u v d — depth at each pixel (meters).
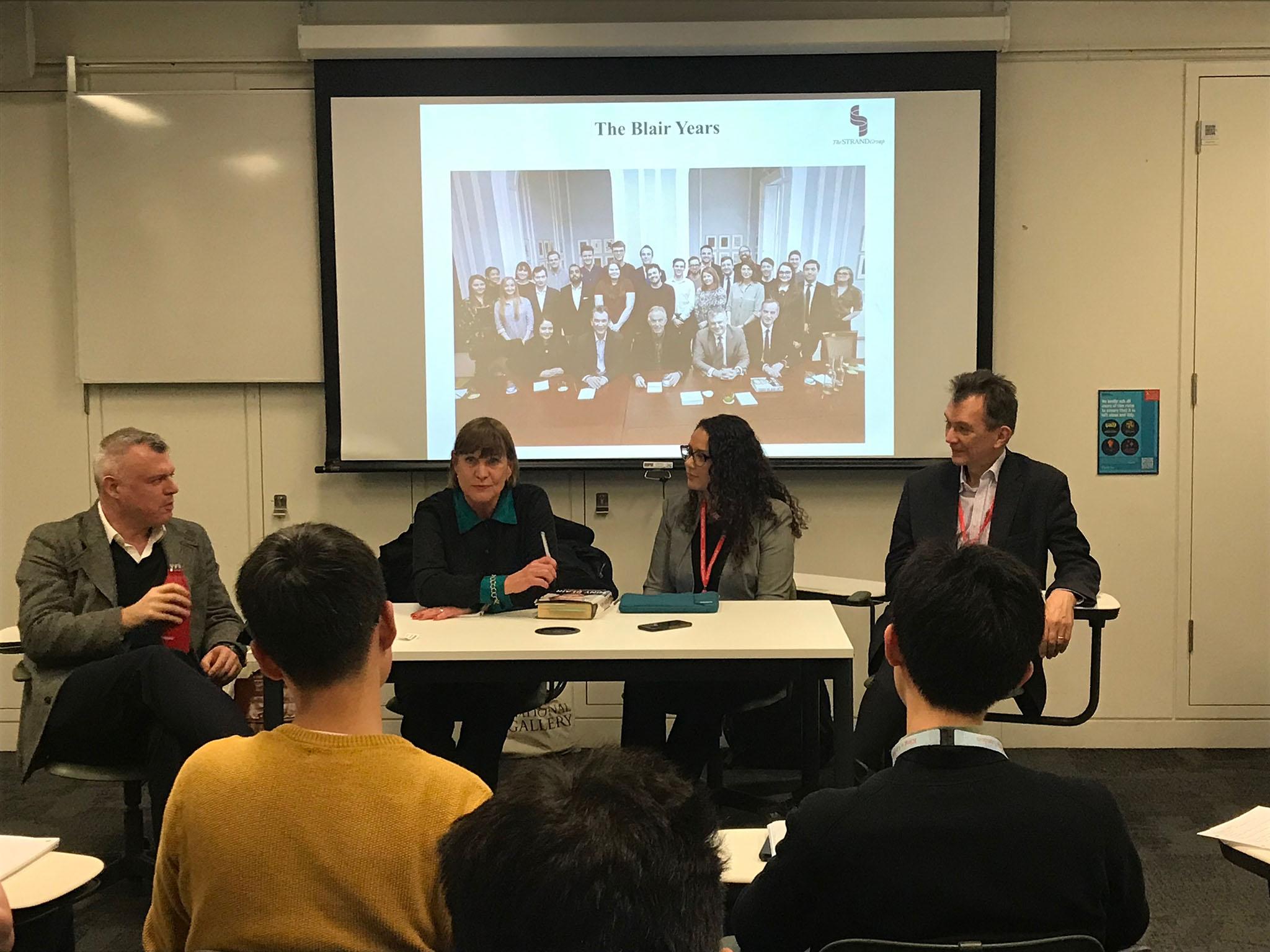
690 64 3.83
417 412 3.94
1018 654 1.21
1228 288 3.85
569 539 3.35
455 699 2.87
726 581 3.15
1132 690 3.95
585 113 3.86
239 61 3.90
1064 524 2.95
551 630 2.59
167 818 1.17
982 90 3.76
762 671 2.42
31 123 3.95
